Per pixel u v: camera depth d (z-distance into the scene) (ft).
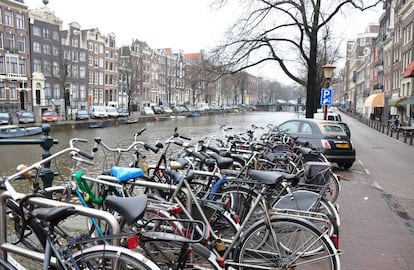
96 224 9.66
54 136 80.84
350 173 30.14
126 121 121.19
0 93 122.72
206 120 143.23
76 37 152.05
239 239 9.78
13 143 12.87
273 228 9.48
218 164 12.28
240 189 11.07
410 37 91.86
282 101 324.80
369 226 15.85
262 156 17.79
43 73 135.95
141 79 188.34
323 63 72.59
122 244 7.57
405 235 14.79
